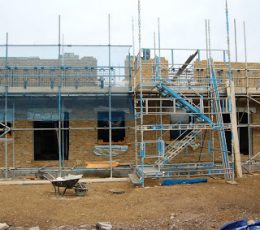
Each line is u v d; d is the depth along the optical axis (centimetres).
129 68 1747
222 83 1752
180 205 1153
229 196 1264
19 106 1728
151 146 1836
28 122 1797
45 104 1742
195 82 1680
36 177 1686
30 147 1791
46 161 1794
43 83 1770
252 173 1778
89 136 1817
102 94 1742
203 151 1861
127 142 1825
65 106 1752
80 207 1157
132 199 1252
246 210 1091
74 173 1723
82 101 1759
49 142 2069
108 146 1816
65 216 1059
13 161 1761
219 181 1559
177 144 1678
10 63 1761
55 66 1758
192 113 1566
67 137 1867
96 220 1021
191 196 1266
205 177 1664
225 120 1977
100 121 1892
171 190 1368
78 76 1733
